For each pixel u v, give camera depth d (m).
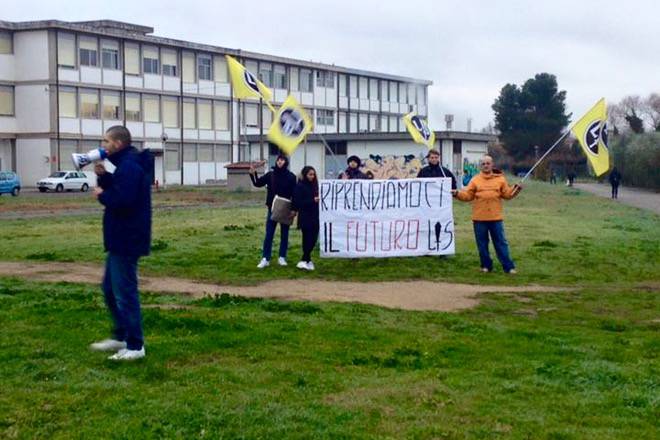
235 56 79.94
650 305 11.90
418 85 100.62
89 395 6.76
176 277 14.14
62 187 61.12
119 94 71.44
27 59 66.56
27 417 6.23
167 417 6.24
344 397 6.88
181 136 76.81
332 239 16.47
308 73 87.19
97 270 14.91
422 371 7.73
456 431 6.09
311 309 10.68
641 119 104.81
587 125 15.90
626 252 18.69
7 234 22.09
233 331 9.09
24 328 9.07
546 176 93.44
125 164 7.64
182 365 7.74
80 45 68.31
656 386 7.30
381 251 16.61
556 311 11.31
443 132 56.50
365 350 8.52
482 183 15.29
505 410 6.62
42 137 66.50
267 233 15.50
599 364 8.05
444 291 12.95
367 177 18.00
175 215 31.33
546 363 8.09
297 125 17.62
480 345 8.88
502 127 120.25
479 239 15.33
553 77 118.75
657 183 65.06
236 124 81.69
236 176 57.31
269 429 6.03
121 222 7.71
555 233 23.59
